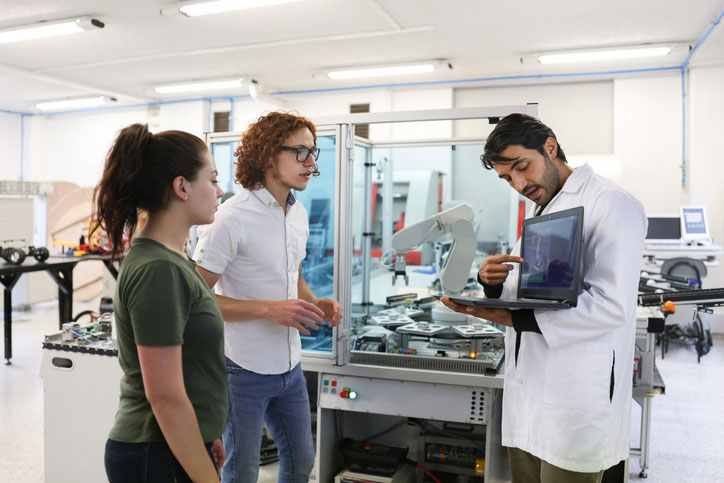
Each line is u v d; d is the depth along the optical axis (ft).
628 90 20.31
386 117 6.82
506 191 10.43
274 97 23.63
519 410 4.67
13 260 14.96
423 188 10.55
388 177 9.68
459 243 8.34
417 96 22.71
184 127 26.00
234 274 5.35
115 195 3.50
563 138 21.47
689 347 17.28
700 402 12.38
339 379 7.18
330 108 23.84
